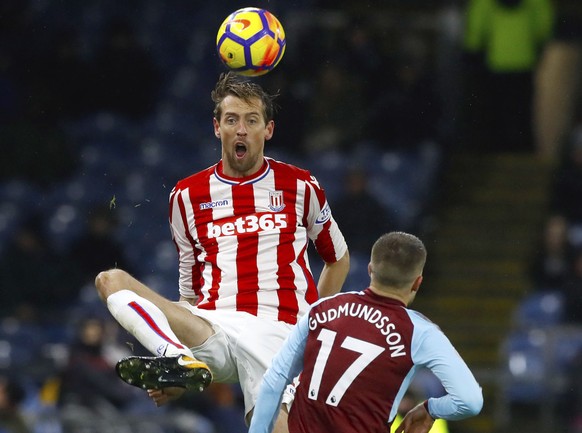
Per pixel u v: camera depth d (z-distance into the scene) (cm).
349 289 4816
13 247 4972
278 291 2203
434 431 3238
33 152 5769
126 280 2159
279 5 6391
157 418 3975
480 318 5219
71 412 3975
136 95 6003
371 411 1964
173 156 5934
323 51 5588
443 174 5669
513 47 5503
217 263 2209
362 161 5550
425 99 5600
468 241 5475
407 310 2003
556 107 5656
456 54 5603
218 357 2183
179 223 2250
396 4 6244
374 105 5591
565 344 4231
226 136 2186
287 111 5562
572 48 5656
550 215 5347
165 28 6619
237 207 2216
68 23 6462
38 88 5953
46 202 5659
